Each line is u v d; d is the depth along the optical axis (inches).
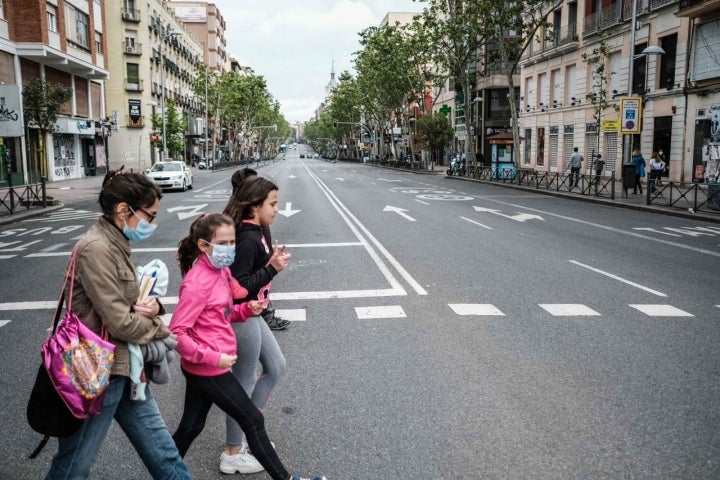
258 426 127.2
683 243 486.6
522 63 1861.5
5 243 515.2
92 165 1739.7
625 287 327.6
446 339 237.6
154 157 2406.5
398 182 1480.1
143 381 111.4
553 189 1079.6
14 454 151.6
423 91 2100.1
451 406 175.5
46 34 1290.6
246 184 141.6
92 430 106.9
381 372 202.7
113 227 108.0
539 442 153.4
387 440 155.4
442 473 139.3
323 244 480.4
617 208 791.7
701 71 1055.6
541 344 230.7
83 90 1643.7
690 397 180.5
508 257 420.2
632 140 1275.8
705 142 1058.1
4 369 210.2
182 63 3080.7
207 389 124.4
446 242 489.7
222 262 122.6
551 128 1670.8
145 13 2311.8
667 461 143.7
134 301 108.7
